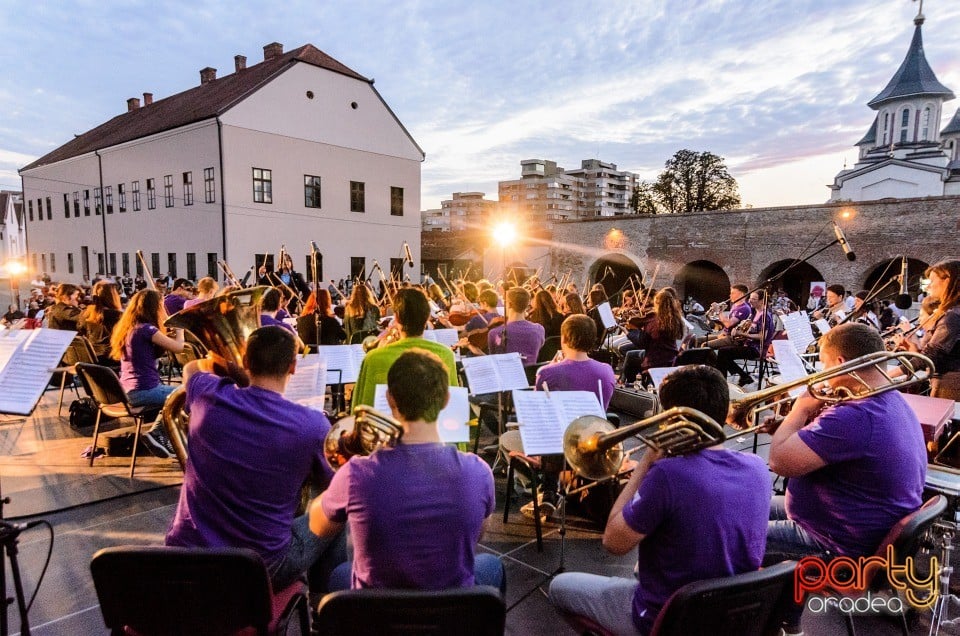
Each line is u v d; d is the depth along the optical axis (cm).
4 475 386
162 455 419
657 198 4656
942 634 233
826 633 238
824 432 194
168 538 179
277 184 2145
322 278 2308
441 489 148
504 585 194
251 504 175
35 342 224
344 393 512
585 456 188
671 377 170
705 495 151
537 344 448
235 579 148
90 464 407
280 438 175
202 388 183
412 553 146
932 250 1814
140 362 400
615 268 2853
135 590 150
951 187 4134
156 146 2266
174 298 703
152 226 2353
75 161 2788
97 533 310
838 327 212
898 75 4959
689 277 2728
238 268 2047
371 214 2491
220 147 1977
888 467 191
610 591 179
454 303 768
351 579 181
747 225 2159
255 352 181
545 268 2698
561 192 9481
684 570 154
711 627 144
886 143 5028
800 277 2500
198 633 155
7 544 190
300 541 198
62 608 246
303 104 2208
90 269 2814
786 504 222
